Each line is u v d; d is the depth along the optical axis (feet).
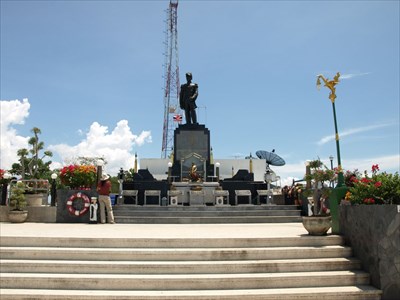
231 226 43.75
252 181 79.05
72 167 52.39
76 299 21.44
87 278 22.81
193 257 25.70
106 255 25.55
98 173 49.52
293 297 22.09
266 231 34.94
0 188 54.13
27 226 41.91
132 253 25.55
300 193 58.65
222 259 25.75
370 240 24.63
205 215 53.36
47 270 24.22
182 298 21.48
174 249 26.45
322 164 34.19
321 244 28.17
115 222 49.65
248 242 27.48
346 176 39.01
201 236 29.14
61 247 26.86
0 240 27.12
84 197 49.37
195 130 83.05
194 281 22.93
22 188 50.85
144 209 55.98
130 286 22.79
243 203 75.56
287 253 26.37
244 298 21.77
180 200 70.08
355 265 25.68
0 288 22.62
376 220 24.08
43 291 22.09
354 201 28.04
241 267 24.54
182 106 85.76
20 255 25.59
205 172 79.46
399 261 22.61
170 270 24.23
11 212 48.67
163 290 22.66
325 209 39.78
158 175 97.71
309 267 25.16
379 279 23.27
